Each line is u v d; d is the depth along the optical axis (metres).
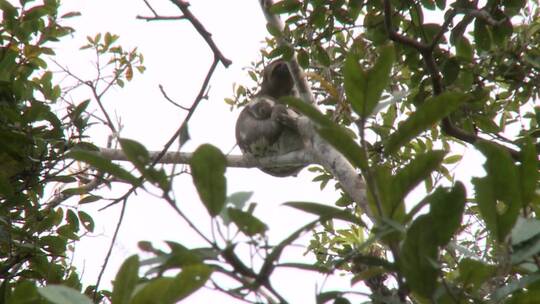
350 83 4.52
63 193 11.07
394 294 5.09
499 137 11.51
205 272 3.92
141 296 3.94
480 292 5.28
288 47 12.30
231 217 4.22
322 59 12.50
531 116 12.85
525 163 4.70
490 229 4.67
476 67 11.62
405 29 12.35
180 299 4.01
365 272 5.09
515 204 4.60
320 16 12.09
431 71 10.59
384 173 4.60
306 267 4.69
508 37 11.35
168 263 4.28
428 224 4.37
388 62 4.46
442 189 4.48
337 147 4.48
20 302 4.24
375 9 12.12
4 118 10.49
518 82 11.78
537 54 11.59
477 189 4.64
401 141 4.65
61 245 10.99
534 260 4.89
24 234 10.39
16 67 11.60
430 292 4.44
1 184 9.95
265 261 4.36
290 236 4.36
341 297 4.97
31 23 11.56
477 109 11.80
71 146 10.57
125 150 4.26
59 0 12.22
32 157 10.46
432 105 4.46
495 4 10.92
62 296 3.89
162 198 4.30
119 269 4.06
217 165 4.27
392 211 4.61
